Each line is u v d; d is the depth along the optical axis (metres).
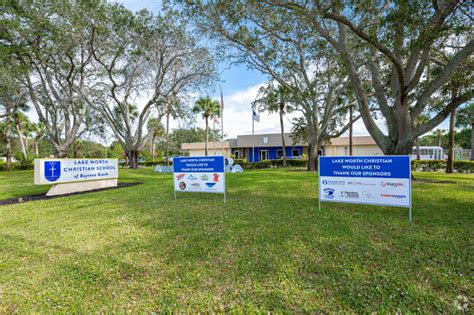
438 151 32.28
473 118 17.80
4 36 14.09
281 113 26.45
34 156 32.97
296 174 14.99
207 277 2.77
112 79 20.20
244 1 7.18
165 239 3.99
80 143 41.94
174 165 7.28
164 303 2.33
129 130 23.91
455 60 8.27
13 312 2.27
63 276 2.89
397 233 3.99
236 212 5.58
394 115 9.91
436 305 2.18
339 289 2.46
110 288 2.62
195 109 30.16
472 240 3.62
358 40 8.61
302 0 6.91
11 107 20.22
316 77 11.96
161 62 19.72
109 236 4.21
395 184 4.79
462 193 7.26
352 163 5.20
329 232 4.08
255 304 2.27
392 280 2.58
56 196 8.74
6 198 8.44
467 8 5.90
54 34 14.41
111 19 15.52
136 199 7.60
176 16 16.31
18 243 3.97
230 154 34.12
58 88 20.42
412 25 5.77
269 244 3.64
